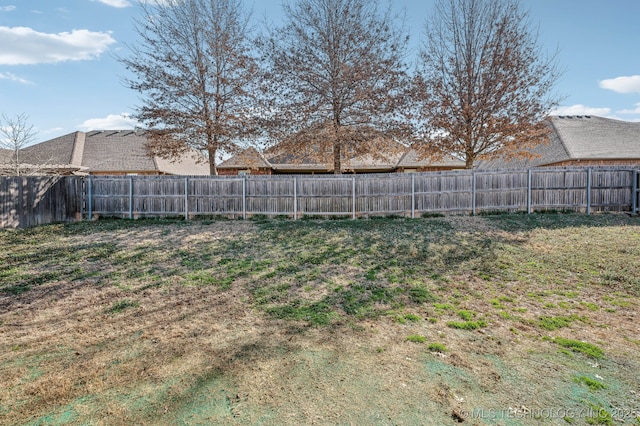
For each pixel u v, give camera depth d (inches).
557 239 289.6
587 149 708.0
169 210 435.5
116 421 90.0
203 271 230.1
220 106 555.5
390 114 513.0
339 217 422.3
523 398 100.7
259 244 299.6
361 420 90.9
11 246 298.8
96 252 277.1
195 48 547.8
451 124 500.7
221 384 107.1
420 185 417.4
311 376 111.7
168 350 128.9
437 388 105.3
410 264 239.3
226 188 431.5
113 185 437.1
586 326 148.1
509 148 521.0
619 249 254.7
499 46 482.9
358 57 507.8
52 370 115.0
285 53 522.3
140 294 190.2
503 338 138.0
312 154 571.2
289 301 179.6
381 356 124.5
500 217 386.3
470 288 195.0
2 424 88.9
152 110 530.0
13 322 154.3
